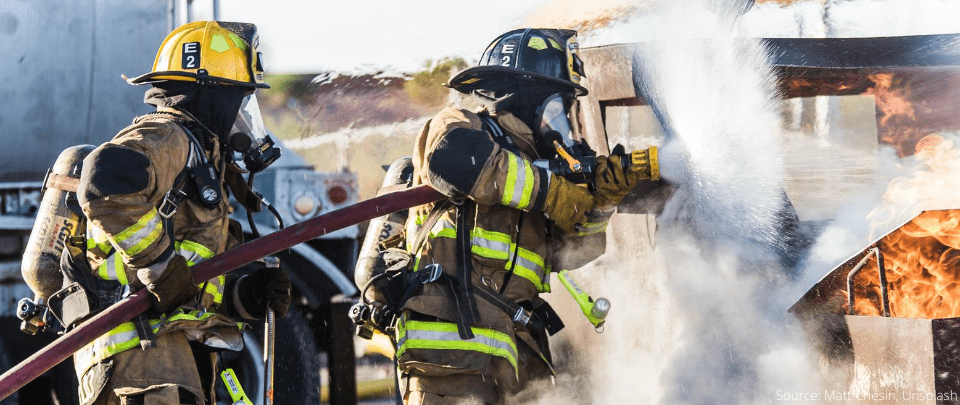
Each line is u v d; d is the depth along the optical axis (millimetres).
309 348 10852
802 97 7480
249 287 6840
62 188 6805
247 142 6773
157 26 11367
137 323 6074
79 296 6277
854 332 6082
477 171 6098
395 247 7320
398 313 6473
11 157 11383
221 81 6527
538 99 6672
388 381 14203
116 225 5715
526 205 6246
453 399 6348
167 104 6535
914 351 5676
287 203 10797
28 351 10992
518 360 6691
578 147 6645
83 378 6285
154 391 6137
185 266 6027
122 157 5738
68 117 11367
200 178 6277
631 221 7684
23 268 6957
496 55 6746
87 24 11359
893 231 6066
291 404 10719
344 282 10961
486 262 6449
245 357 10656
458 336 6309
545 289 6961
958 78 7215
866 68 6992
